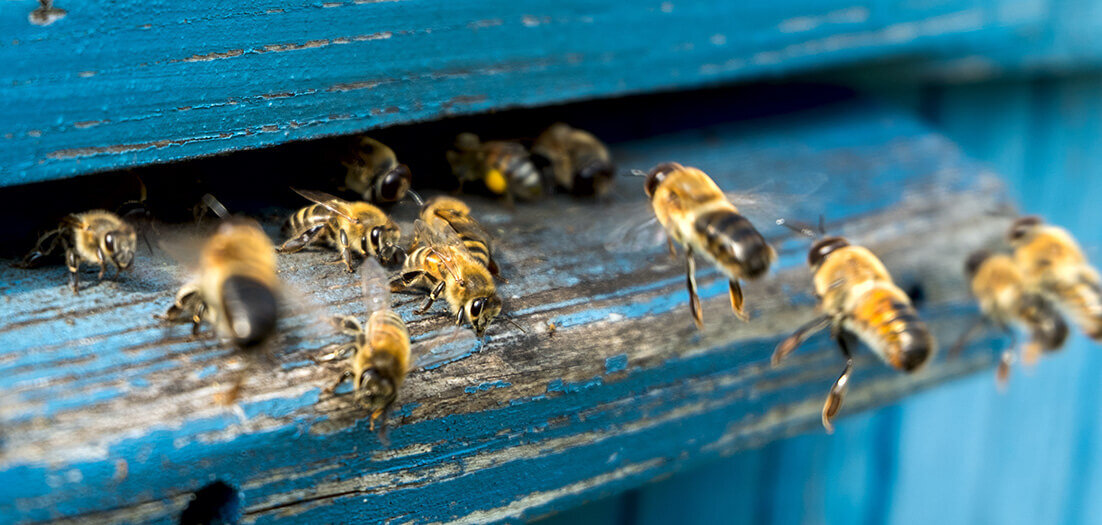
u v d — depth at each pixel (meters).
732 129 0.26
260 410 0.18
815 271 0.22
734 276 0.21
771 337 0.22
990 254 0.24
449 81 0.21
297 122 0.21
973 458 0.29
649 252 0.22
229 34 0.20
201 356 0.19
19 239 0.20
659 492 0.25
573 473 0.20
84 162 0.20
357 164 0.21
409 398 0.19
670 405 0.21
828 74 0.27
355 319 0.19
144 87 0.20
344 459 0.19
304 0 0.20
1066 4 0.27
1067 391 0.30
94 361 0.19
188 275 0.20
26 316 0.19
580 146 0.23
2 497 0.18
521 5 0.22
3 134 0.19
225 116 0.20
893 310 0.22
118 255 0.19
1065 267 0.24
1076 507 0.31
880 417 0.27
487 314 0.20
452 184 0.23
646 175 0.22
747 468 0.26
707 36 0.24
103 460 0.18
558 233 0.22
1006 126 0.30
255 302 0.18
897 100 0.29
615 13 0.23
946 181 0.25
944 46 0.26
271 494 0.19
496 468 0.20
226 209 0.21
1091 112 0.31
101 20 0.19
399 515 0.19
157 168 0.21
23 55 0.19
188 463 0.18
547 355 0.20
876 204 0.24
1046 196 0.31
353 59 0.21
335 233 0.21
